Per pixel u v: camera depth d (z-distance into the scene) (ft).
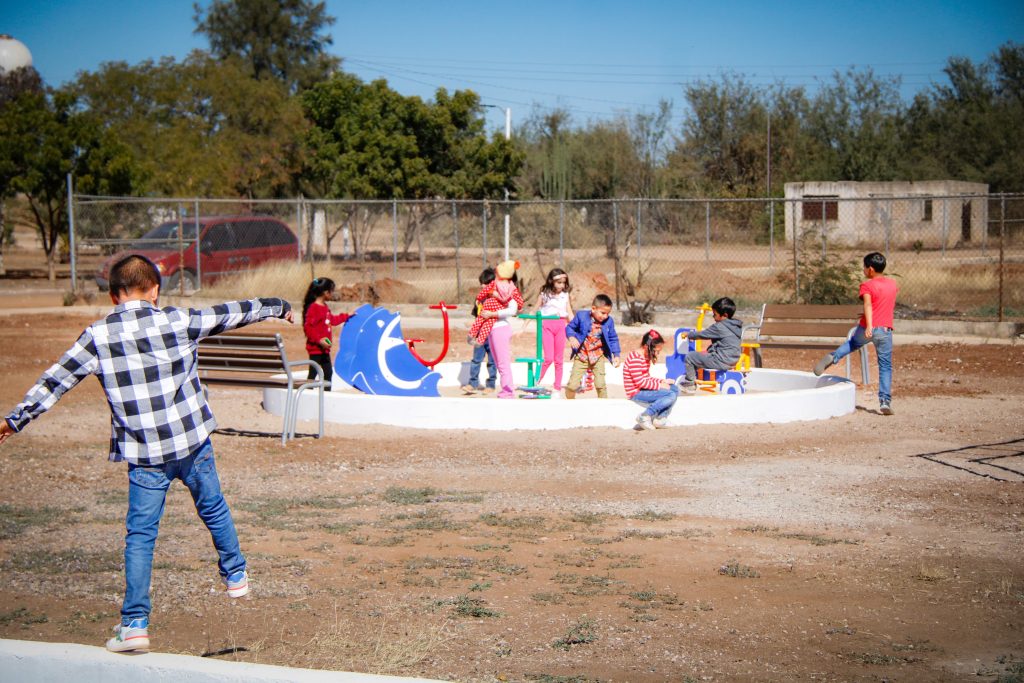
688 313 67.00
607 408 35.37
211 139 139.03
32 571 20.25
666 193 168.14
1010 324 59.88
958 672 15.02
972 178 192.65
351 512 25.03
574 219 118.21
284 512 24.90
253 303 15.12
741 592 18.95
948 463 29.78
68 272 118.11
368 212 115.75
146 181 113.09
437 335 64.03
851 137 205.46
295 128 143.43
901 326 62.18
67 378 14.15
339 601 18.54
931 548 21.63
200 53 148.25
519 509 25.26
